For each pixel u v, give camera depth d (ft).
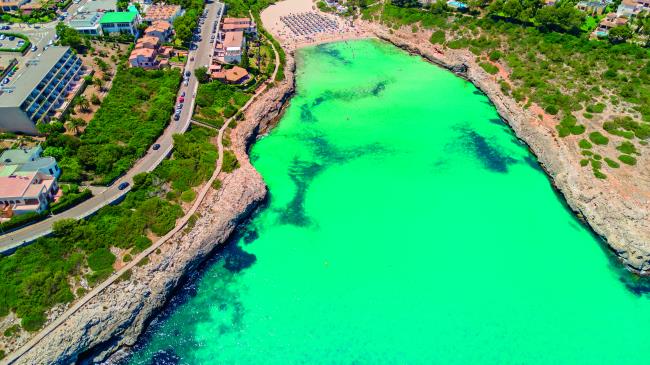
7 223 281.33
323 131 435.12
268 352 261.24
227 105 429.79
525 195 364.17
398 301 287.07
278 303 286.25
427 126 440.45
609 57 460.55
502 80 465.88
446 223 339.77
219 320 277.23
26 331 241.76
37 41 469.98
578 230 335.47
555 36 498.69
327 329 272.51
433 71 529.86
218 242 314.96
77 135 362.12
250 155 406.41
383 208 352.28
